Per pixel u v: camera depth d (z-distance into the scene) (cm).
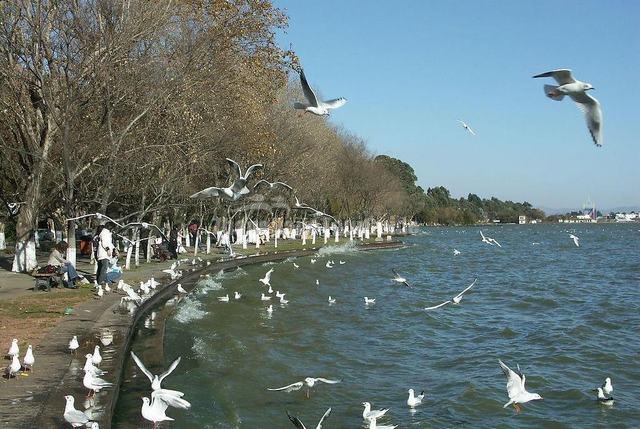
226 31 3816
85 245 5031
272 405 1680
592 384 1969
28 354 1417
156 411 1148
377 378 2012
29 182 3416
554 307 3581
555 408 1752
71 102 2903
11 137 3581
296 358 2219
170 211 4947
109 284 2997
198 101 3794
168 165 3869
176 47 3625
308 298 3803
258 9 4006
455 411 1698
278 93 5800
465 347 2488
